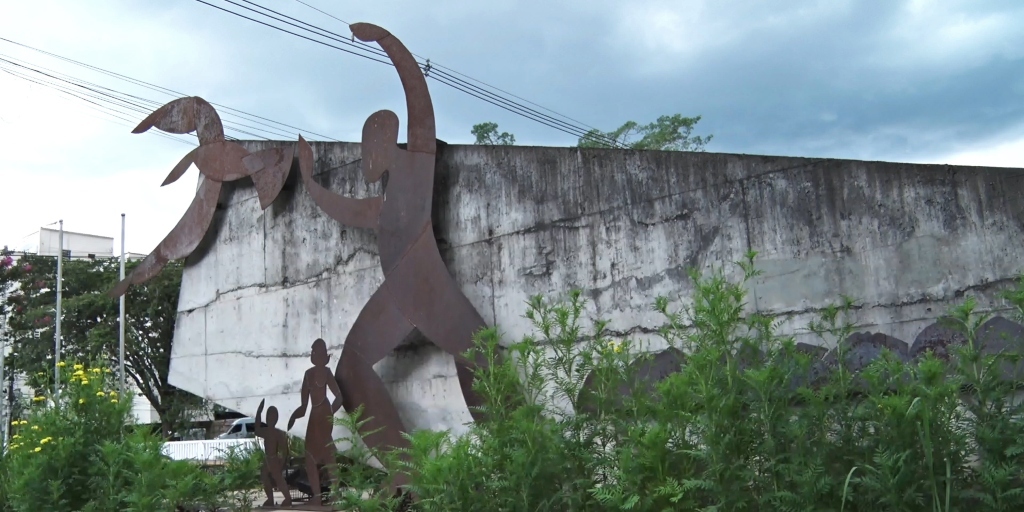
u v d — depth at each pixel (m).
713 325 4.29
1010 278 4.57
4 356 24.36
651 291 6.09
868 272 5.11
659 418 4.25
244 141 9.03
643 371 5.89
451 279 6.88
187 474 6.69
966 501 3.61
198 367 9.35
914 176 5.00
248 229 9.09
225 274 9.26
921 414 3.53
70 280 26.92
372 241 7.91
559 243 6.66
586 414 4.81
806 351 4.91
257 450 8.66
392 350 7.17
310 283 8.39
